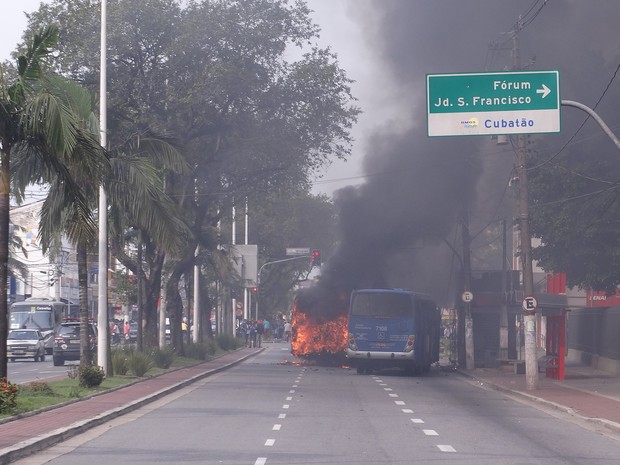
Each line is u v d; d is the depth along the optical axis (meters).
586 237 34.84
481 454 14.37
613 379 34.56
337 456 13.96
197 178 44.69
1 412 18.20
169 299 45.75
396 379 35.59
